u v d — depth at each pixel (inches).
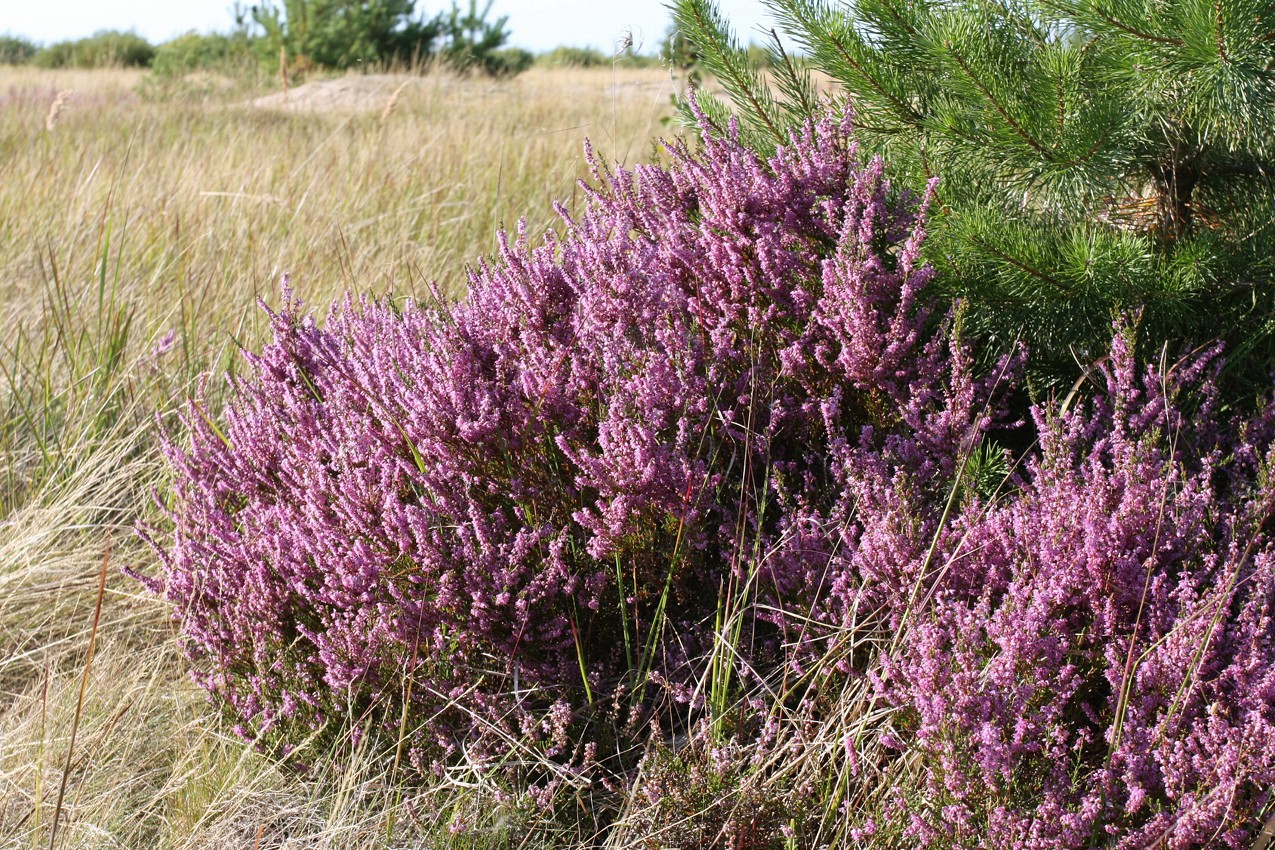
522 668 100.1
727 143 127.6
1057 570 88.0
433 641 100.3
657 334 108.4
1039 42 129.2
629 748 96.4
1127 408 114.2
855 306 108.3
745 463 106.2
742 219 117.4
